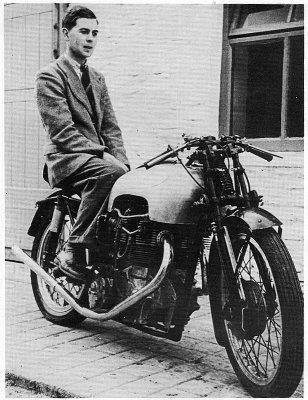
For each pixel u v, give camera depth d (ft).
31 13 17.34
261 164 13.44
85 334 11.12
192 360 9.71
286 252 8.04
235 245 8.84
